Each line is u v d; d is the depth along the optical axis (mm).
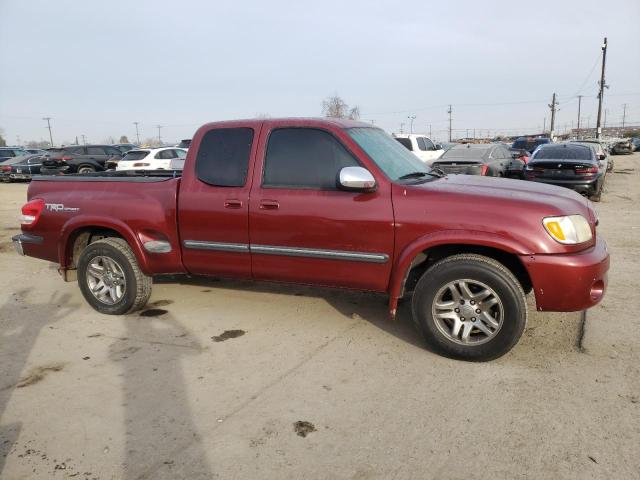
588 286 3562
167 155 19875
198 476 2656
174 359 4039
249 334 4496
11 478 2680
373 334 4406
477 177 4695
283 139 4340
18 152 29266
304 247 4215
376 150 4246
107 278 5043
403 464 2699
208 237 4582
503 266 3662
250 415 3201
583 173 12047
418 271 4312
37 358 4121
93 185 5113
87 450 2902
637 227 9031
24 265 7398
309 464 2723
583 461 2672
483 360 3783
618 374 3559
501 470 2627
